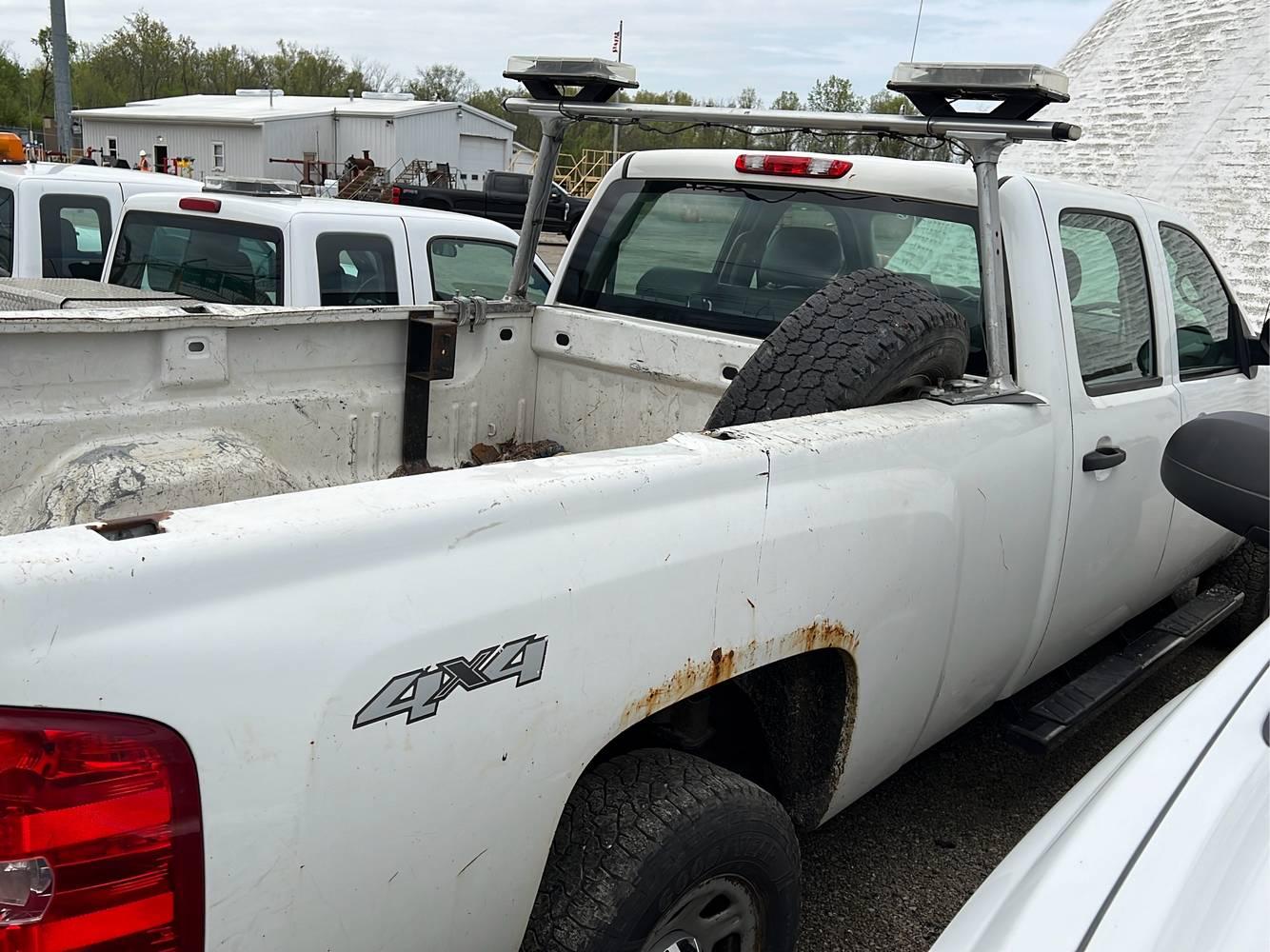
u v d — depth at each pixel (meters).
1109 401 3.43
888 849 3.47
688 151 3.88
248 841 1.48
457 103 40.44
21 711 1.30
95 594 1.34
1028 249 3.21
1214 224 16.36
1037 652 3.35
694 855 2.04
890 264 3.42
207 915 1.46
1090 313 3.43
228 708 1.43
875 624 2.47
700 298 3.79
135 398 2.88
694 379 3.60
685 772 2.13
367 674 1.55
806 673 2.55
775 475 2.17
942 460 2.63
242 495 2.91
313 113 38.12
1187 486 2.32
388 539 1.59
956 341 2.85
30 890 1.35
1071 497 3.21
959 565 2.74
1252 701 1.84
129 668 1.36
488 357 3.82
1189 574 4.51
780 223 3.64
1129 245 3.72
